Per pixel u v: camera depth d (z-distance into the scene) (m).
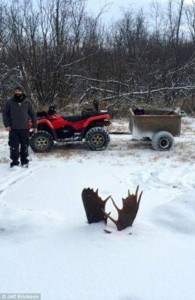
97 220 4.88
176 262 4.05
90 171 7.67
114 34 20.56
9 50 15.94
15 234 4.66
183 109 16.25
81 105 15.02
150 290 3.58
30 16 15.74
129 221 4.72
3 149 9.76
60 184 6.82
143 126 9.54
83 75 16.59
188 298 3.48
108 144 10.09
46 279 3.77
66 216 5.30
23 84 15.34
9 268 3.97
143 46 19.17
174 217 4.97
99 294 3.53
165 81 17.05
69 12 16.42
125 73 16.84
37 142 9.34
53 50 15.80
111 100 15.55
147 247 4.33
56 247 4.36
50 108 9.64
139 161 8.49
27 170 7.79
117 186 6.70
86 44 16.94
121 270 3.91
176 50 18.67
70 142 10.12
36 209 5.56
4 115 7.93
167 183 6.87
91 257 4.14
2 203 5.74
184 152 9.31
